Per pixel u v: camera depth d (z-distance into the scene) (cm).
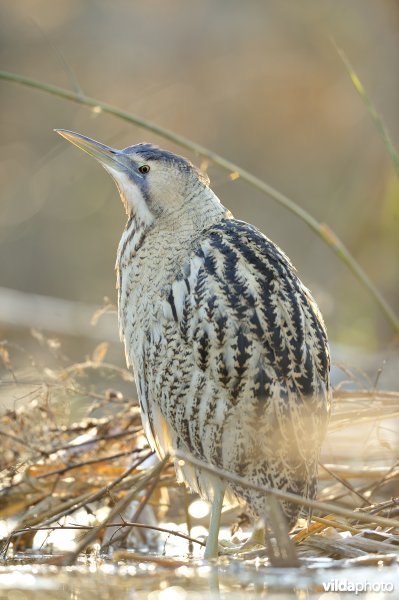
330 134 2622
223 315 980
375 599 838
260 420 969
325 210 2589
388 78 2255
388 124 2203
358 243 2120
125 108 2870
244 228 1055
